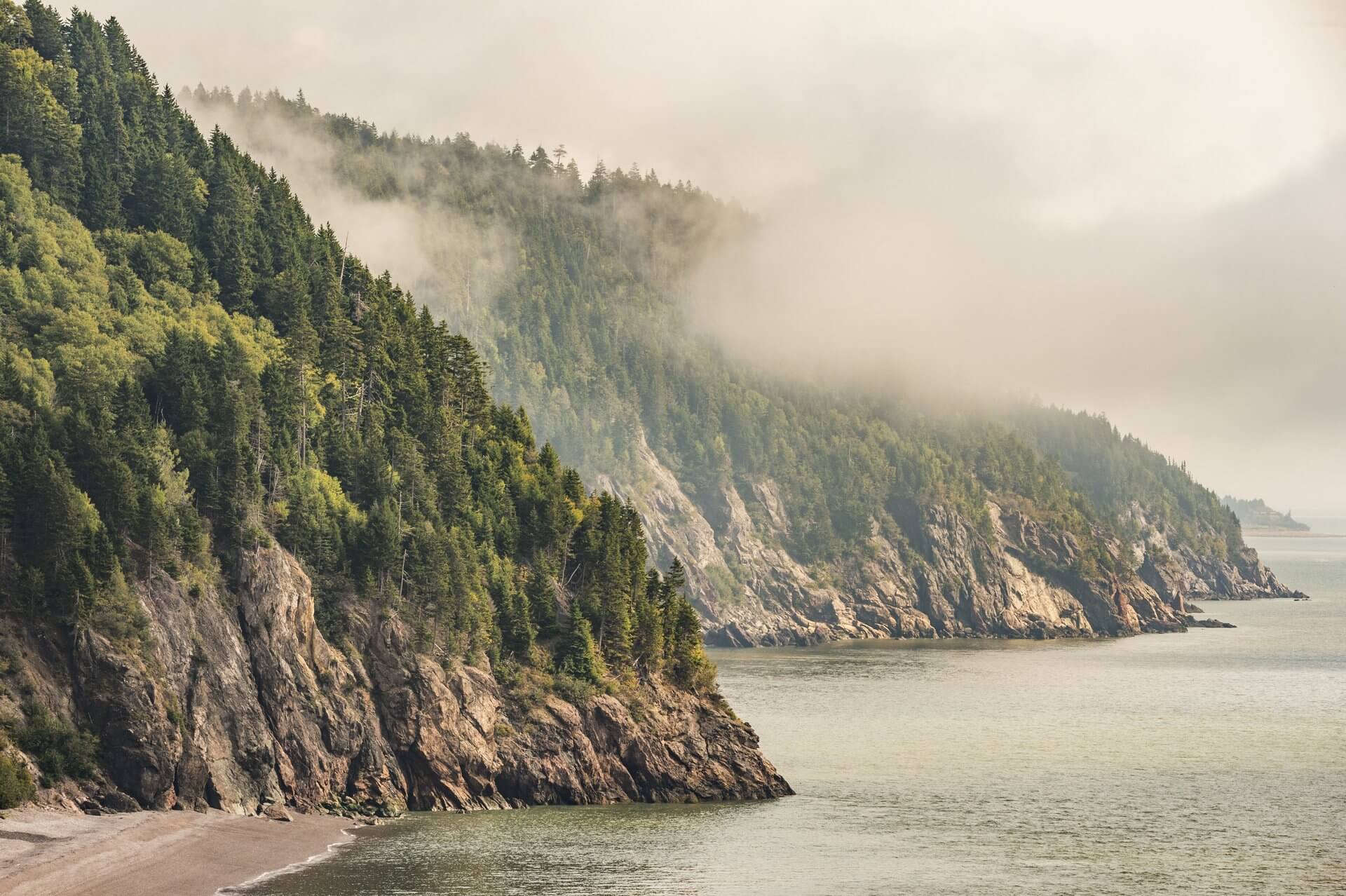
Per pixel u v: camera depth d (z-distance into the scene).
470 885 132.50
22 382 168.50
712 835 156.00
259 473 172.00
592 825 159.12
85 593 148.50
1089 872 145.62
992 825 166.38
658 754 177.00
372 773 161.88
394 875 134.25
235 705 154.88
